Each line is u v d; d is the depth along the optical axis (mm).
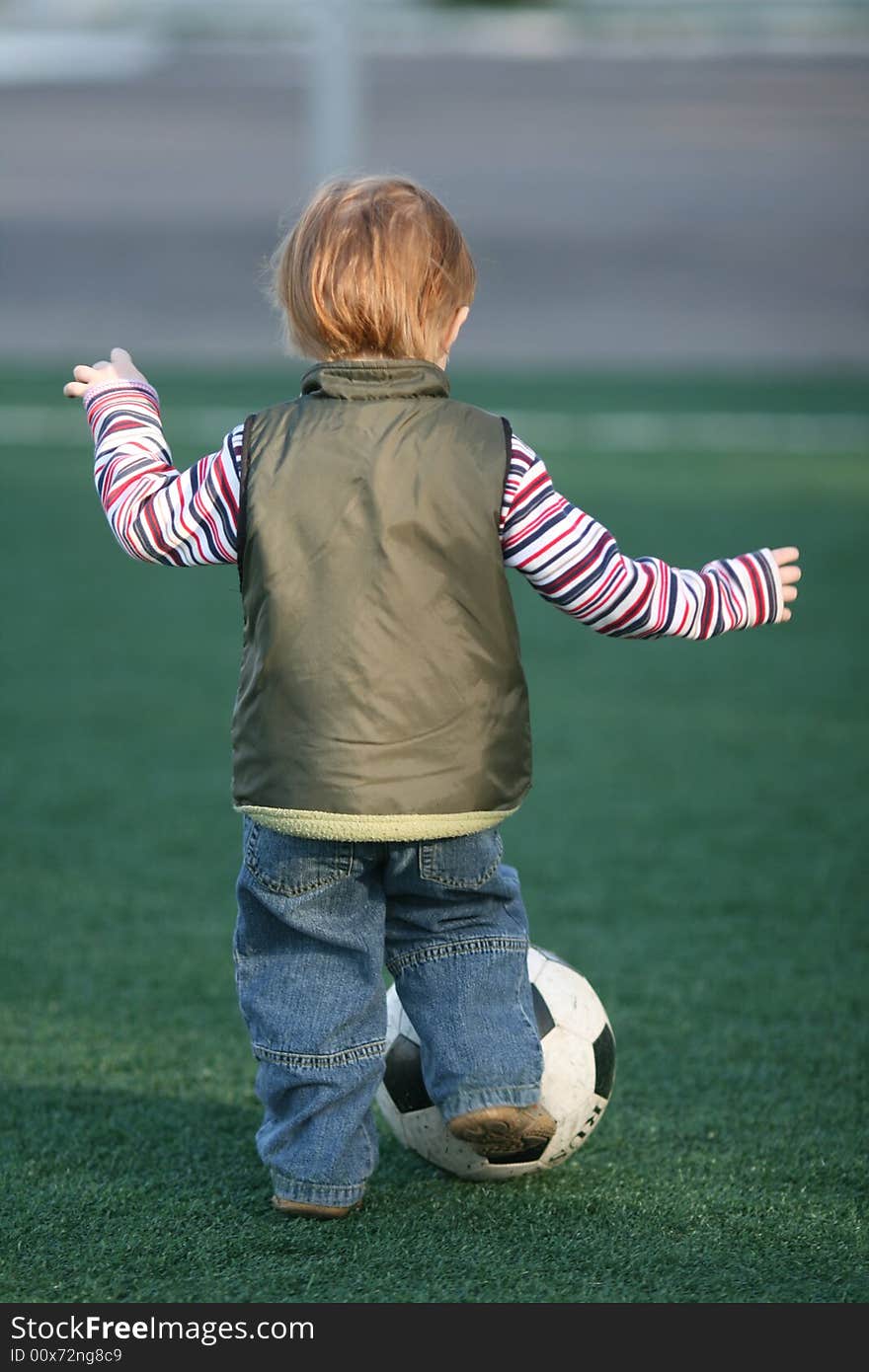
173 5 150625
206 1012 11508
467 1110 8117
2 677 20344
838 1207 8680
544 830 15492
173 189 71688
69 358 46062
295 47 129000
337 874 7930
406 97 95938
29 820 15531
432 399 7770
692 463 33500
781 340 49156
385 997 8656
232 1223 8398
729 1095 10172
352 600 7504
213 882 14125
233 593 25031
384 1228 8383
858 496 30516
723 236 62875
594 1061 8930
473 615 7602
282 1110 8438
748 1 146500
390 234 7918
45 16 145625
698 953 12633
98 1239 8227
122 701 19531
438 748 7594
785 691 20391
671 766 17484
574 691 20391
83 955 12477
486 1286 7852
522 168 74438
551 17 144875
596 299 54188
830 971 12305
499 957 8328
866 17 140875
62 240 62250
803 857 14844
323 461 7602
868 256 59938
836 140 81750
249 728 7734
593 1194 8812
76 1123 9664
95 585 25031
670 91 99000
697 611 7797
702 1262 8109
